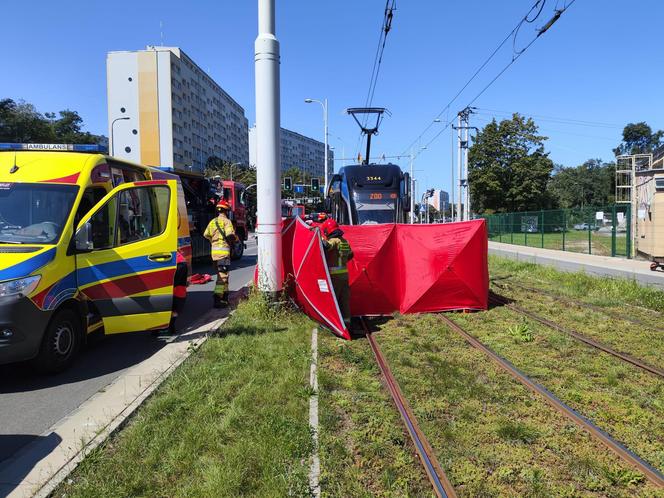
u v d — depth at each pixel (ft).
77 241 19.77
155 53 296.30
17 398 16.94
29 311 17.47
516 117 174.50
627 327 27.17
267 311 27.58
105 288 20.93
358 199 49.37
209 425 13.64
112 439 13.25
